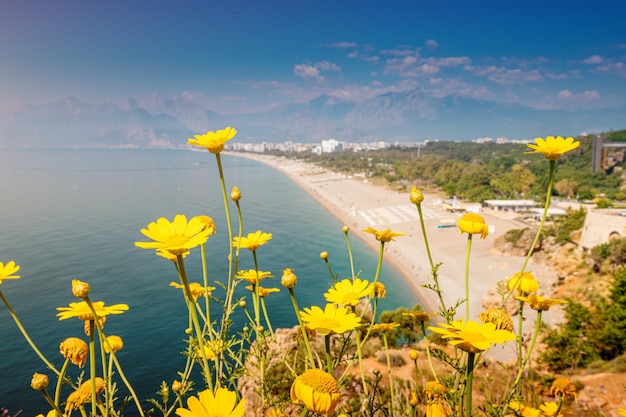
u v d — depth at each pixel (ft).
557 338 49.37
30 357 89.92
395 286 154.81
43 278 150.41
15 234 226.38
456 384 6.32
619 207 249.96
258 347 7.23
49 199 363.97
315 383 4.46
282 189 461.37
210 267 160.04
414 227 255.09
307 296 135.13
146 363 87.92
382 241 7.66
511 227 239.71
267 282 150.82
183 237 5.56
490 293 103.76
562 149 6.96
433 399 7.06
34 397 74.74
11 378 81.46
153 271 157.58
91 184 492.13
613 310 52.37
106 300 128.47
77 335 101.04
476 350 4.43
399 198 387.96
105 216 284.41
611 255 117.70
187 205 340.39
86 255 182.39
